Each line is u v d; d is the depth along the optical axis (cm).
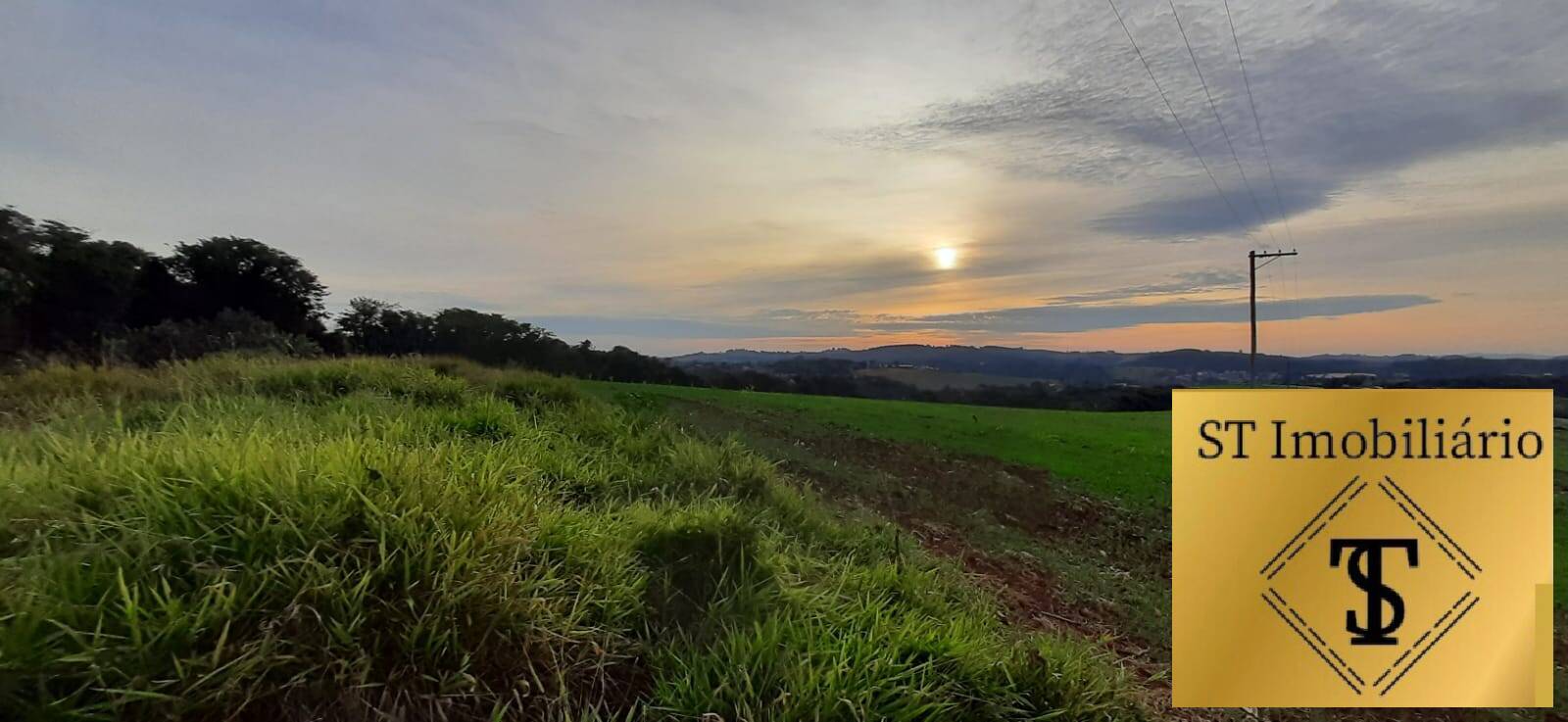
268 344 1752
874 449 1432
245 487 279
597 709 250
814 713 248
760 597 328
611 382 2266
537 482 451
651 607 314
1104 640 459
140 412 557
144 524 252
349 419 519
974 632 363
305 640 223
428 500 299
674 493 555
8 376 745
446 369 1048
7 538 246
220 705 202
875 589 406
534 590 281
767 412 1759
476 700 234
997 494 1174
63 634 202
